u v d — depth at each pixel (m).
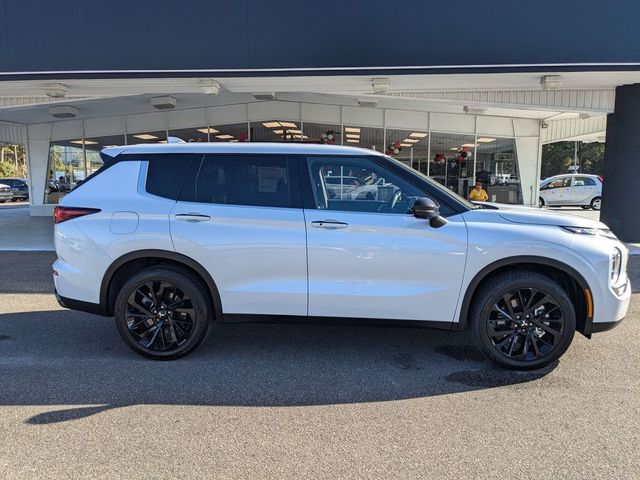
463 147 15.91
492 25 8.54
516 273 4.00
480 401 3.54
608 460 2.81
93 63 8.98
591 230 4.03
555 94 10.80
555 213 4.32
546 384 3.82
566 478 2.65
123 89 10.29
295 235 4.07
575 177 24.91
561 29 8.48
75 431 3.12
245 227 4.11
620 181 10.55
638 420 3.26
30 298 6.46
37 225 14.70
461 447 2.95
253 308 4.18
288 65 8.81
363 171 4.20
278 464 2.78
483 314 4.00
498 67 8.59
